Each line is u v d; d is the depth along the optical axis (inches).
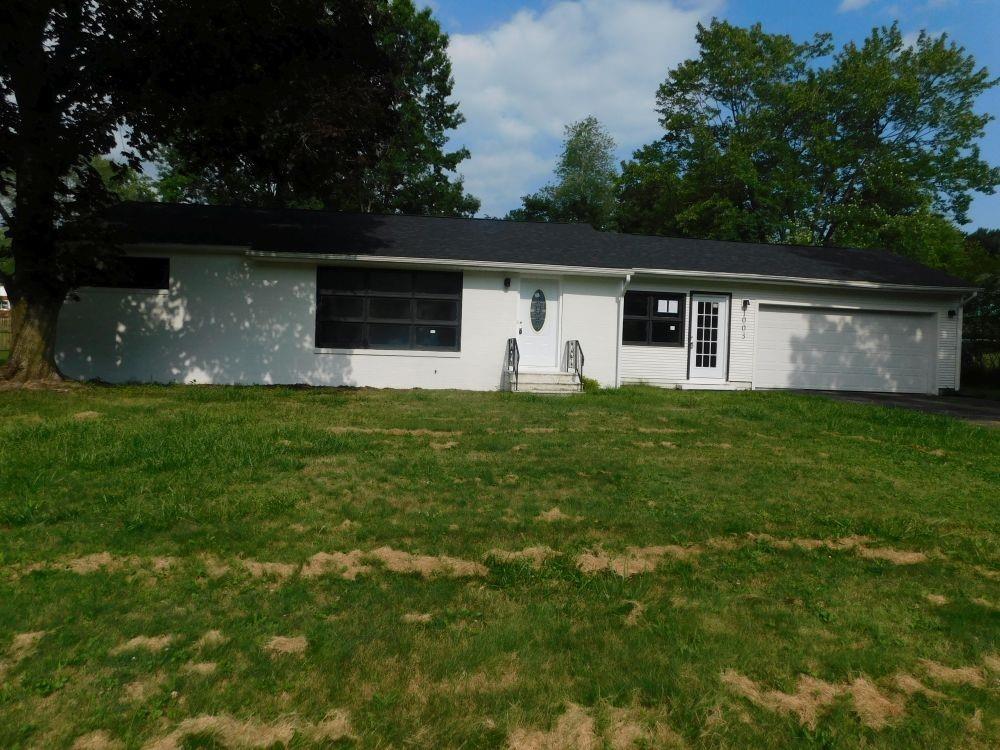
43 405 377.1
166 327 531.8
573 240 661.9
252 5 397.7
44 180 426.9
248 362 539.2
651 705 107.0
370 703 104.1
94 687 105.0
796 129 1244.5
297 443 288.8
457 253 564.7
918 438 372.2
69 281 445.4
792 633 133.4
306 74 459.2
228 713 100.3
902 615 144.7
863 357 685.3
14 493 204.5
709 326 653.3
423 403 450.6
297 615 132.3
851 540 195.6
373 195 1285.7
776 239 1184.8
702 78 1312.7
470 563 165.3
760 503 227.8
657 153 1384.1
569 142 1989.4
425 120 1346.0
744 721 103.9
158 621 127.3
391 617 132.7
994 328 845.2
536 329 584.7
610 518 203.2
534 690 109.0
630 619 137.2
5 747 90.4
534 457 285.4
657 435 353.4
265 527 183.0
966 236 1481.3
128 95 419.2
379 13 502.6
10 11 378.9
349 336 552.1
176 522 183.9
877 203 1196.5
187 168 540.7
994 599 155.9
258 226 588.1
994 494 256.2
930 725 105.4
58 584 142.9
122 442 271.3
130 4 401.7
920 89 1176.8
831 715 107.0
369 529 184.1
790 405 493.4
